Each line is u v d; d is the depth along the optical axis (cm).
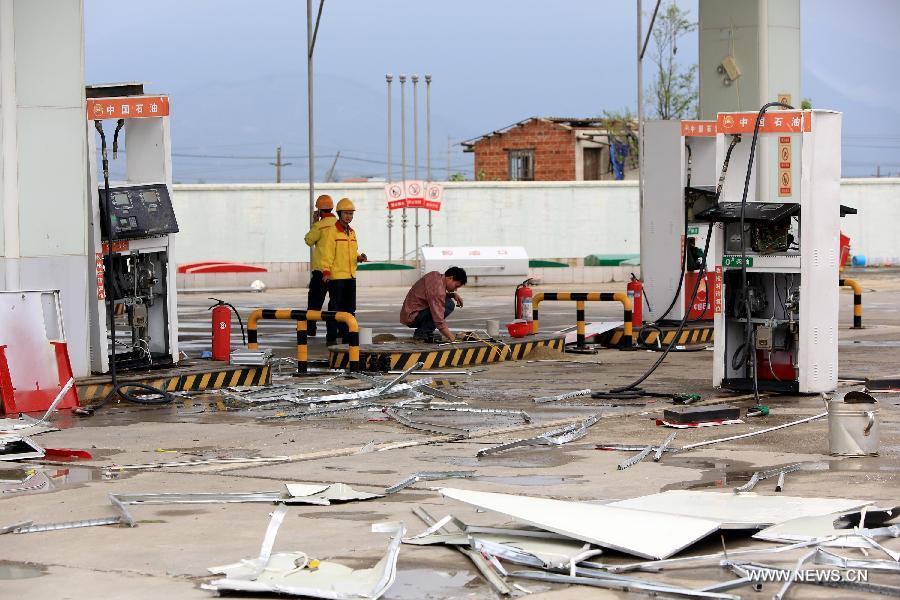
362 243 4056
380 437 1073
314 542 685
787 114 1262
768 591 566
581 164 5591
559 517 664
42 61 1332
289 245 3981
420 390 1340
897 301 2884
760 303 1306
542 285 3694
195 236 3938
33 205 1330
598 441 1040
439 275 1647
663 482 855
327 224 1894
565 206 4197
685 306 1930
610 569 600
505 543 648
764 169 1936
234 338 2064
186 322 2441
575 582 589
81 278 1359
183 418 1195
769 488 822
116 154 1416
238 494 808
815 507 718
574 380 1461
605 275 3841
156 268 1446
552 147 5588
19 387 1225
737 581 572
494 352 1644
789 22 2016
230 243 3956
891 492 798
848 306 2733
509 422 1150
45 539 706
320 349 1848
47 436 1092
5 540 705
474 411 1205
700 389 1350
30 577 624
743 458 948
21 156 1324
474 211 4134
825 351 1288
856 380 1402
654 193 1950
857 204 4634
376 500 802
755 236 1278
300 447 1023
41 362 1245
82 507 794
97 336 1373
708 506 724
